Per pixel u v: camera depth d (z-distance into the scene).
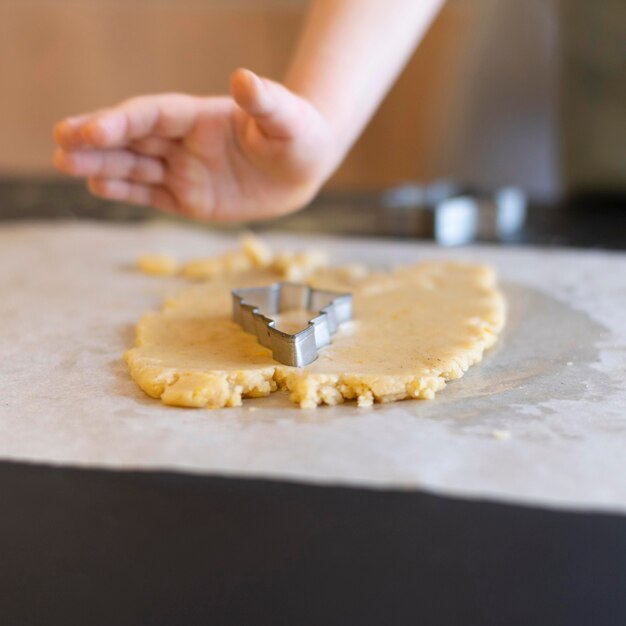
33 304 0.64
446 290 0.63
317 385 0.49
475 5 1.38
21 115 1.59
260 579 0.39
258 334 0.55
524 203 0.89
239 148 0.61
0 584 0.39
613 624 0.37
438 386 0.51
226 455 0.45
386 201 0.92
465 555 0.39
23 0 1.52
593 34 0.95
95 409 0.49
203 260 0.71
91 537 0.41
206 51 1.51
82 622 0.38
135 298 0.65
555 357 0.55
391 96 1.46
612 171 0.98
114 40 1.53
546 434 0.46
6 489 0.43
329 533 0.40
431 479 0.43
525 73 1.39
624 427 0.47
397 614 0.38
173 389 0.49
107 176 0.61
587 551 0.39
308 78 0.60
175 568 0.39
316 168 0.60
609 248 0.77
